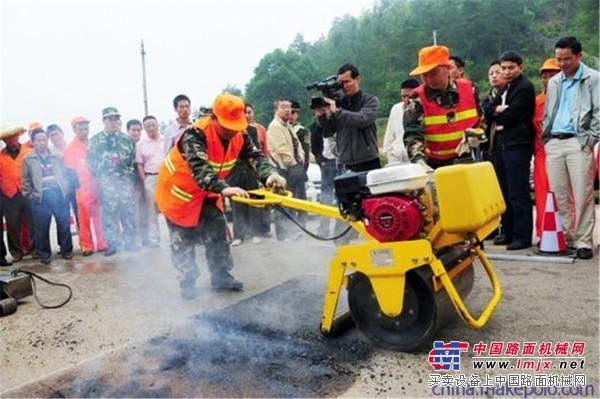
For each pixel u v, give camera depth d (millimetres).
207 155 3471
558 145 4449
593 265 4168
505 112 4641
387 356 2645
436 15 65188
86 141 5965
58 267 5371
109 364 2672
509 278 3906
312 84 4262
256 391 2318
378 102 4219
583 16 53000
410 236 2523
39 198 5508
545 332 2840
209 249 3945
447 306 2637
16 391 2422
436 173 2426
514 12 60844
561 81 4426
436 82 3160
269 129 6094
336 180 2691
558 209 4613
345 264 2727
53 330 3328
